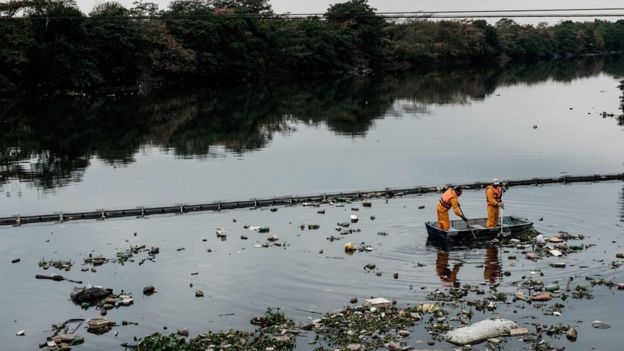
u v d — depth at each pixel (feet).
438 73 400.67
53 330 54.13
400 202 94.58
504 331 51.70
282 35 358.84
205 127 180.45
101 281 64.69
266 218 87.04
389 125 181.47
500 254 71.15
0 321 55.93
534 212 88.07
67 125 182.70
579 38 604.08
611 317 54.70
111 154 141.18
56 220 87.61
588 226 81.00
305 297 59.93
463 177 112.98
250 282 63.72
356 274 65.46
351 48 386.73
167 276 65.77
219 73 325.83
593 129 168.04
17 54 232.12
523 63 508.12
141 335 52.90
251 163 129.39
